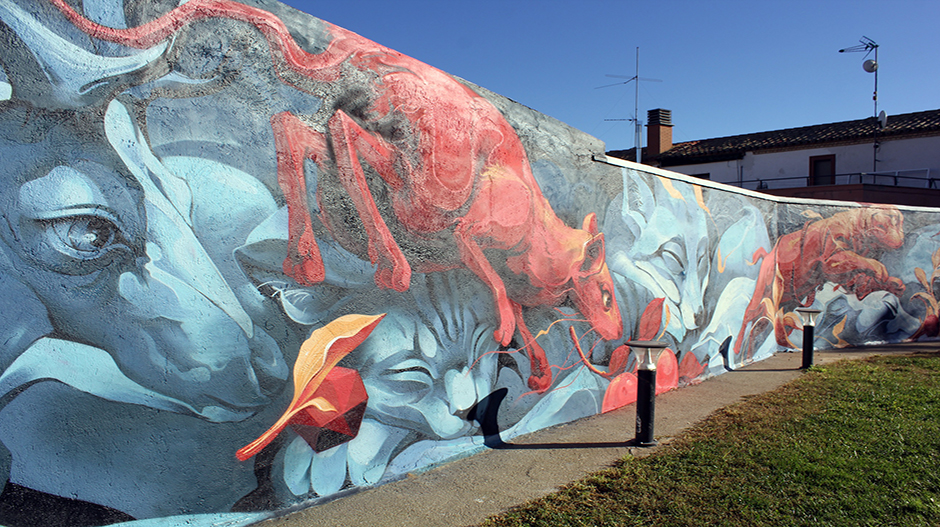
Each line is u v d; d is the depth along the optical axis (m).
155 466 2.91
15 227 2.49
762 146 29.94
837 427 5.44
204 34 3.10
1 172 2.46
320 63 3.67
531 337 5.47
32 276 2.54
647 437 5.06
